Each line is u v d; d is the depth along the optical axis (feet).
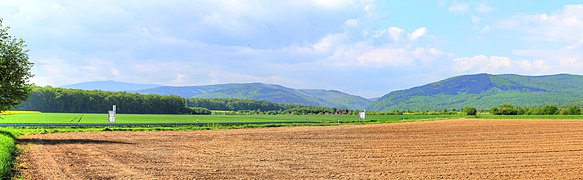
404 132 166.71
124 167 71.72
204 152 96.37
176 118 322.14
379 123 249.96
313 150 103.24
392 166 79.00
